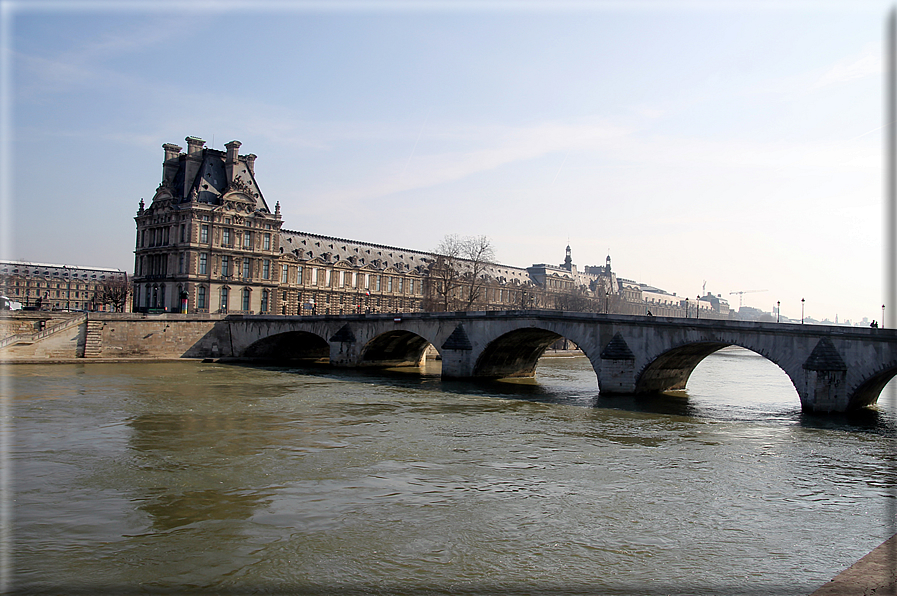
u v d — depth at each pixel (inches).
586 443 1578.5
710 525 1000.2
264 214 5032.0
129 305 6628.9
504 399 2378.2
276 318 3831.2
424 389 2645.2
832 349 2025.1
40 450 1382.9
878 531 986.1
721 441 1628.9
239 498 1080.2
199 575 791.7
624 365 2482.8
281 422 1765.5
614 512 1050.7
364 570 813.9
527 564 840.3
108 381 2573.8
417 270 6988.2
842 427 1843.0
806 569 842.8
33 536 903.1
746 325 2188.7
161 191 4849.9
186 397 2183.8
